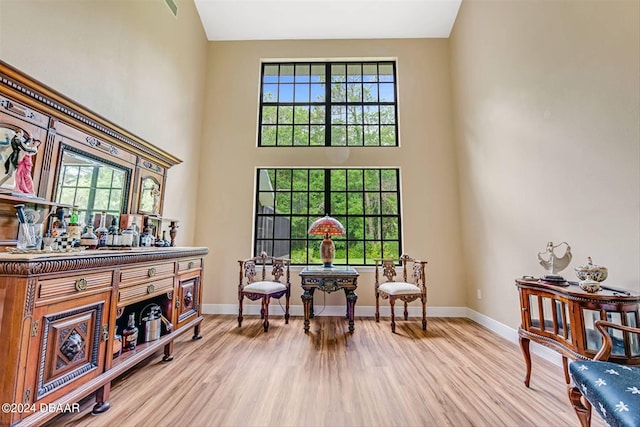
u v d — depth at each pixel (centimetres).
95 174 206
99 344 154
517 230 270
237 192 397
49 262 123
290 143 423
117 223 225
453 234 385
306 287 304
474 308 349
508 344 266
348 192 412
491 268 312
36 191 163
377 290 346
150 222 264
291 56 423
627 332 134
